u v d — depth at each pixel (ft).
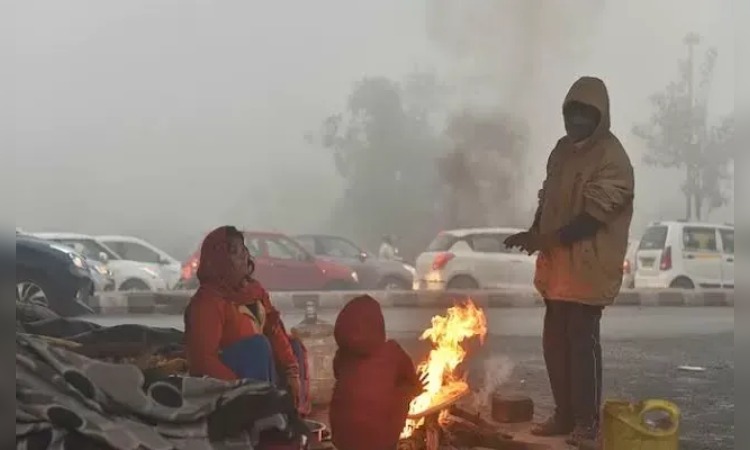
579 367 16.84
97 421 10.87
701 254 41.96
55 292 30.01
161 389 11.53
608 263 17.13
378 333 12.96
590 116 17.39
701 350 26.84
